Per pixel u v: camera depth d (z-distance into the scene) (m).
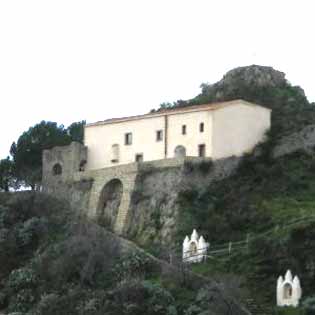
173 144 135.62
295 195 128.62
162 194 128.12
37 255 119.81
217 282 105.12
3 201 132.62
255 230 120.25
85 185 137.25
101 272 111.81
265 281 108.38
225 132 133.00
